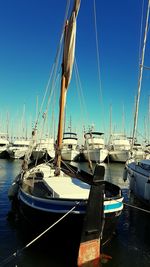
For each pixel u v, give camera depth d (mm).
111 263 7859
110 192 9938
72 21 10578
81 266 7449
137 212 13203
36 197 8125
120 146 44688
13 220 11367
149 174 13523
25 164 13672
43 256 7996
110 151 42781
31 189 9609
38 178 11312
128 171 17547
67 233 7828
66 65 10930
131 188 16328
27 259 7824
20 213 10641
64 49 10898
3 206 13570
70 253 7988
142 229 10828
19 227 10477
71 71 11039
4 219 11492
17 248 8539
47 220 7891
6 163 37406
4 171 28406
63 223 7703
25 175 12008
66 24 10875
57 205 7742
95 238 7582
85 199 7730
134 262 7988
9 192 12758
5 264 7551
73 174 12359
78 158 43156
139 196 14922
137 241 9562
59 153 11438
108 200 8000
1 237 9422
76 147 45156
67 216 7629
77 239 7793
